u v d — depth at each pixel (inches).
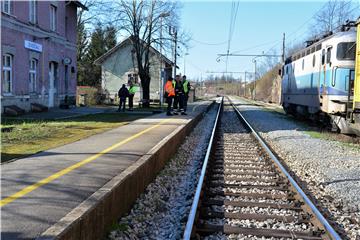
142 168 327.6
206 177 392.2
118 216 259.9
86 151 406.3
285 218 281.0
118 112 1051.9
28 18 943.0
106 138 510.3
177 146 554.9
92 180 283.3
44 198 237.8
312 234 250.7
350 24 768.9
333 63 748.6
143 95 1512.1
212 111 1578.5
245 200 332.5
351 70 730.8
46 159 357.1
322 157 535.8
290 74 1187.9
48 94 1076.5
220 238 247.1
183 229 257.3
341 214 302.0
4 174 295.6
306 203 302.8
